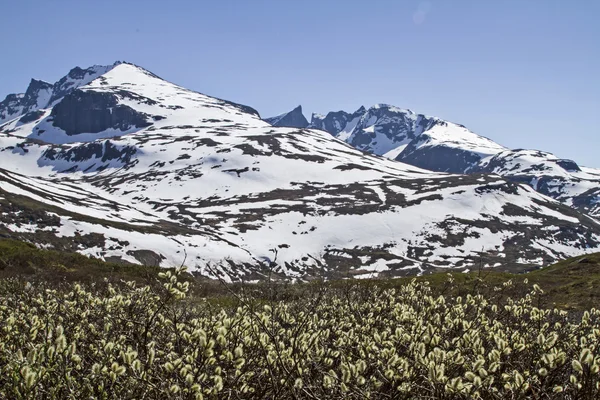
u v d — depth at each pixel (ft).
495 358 17.31
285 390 16.96
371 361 18.93
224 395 16.19
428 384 17.39
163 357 18.11
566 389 16.97
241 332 18.66
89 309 22.07
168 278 19.61
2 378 15.12
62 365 15.62
